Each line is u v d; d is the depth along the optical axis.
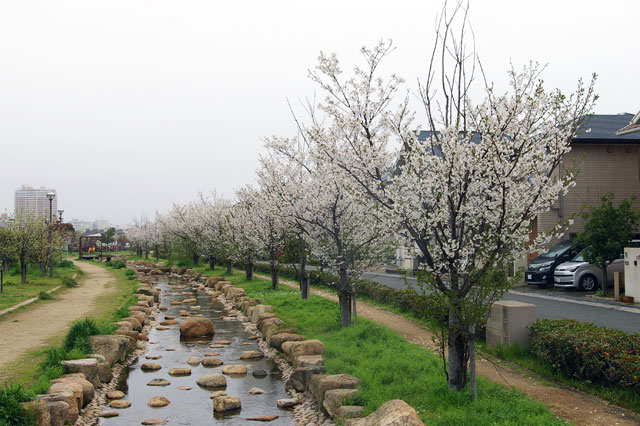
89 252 72.12
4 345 11.48
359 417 6.85
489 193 7.17
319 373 9.28
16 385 7.83
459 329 7.01
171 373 11.00
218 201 35.62
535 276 19.77
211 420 8.23
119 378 10.66
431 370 8.56
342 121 9.53
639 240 17.92
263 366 11.55
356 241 12.71
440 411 6.75
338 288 13.19
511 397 6.99
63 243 41.44
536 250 7.54
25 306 17.62
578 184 20.78
